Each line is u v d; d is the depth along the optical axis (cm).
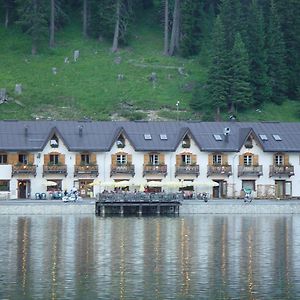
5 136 18588
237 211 16500
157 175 18750
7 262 10150
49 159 18612
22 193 18588
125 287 8862
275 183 19188
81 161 18688
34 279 9194
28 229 13300
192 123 19350
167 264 10125
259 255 10831
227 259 10512
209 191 18950
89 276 9369
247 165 19050
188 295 8562
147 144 18738
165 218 15488
